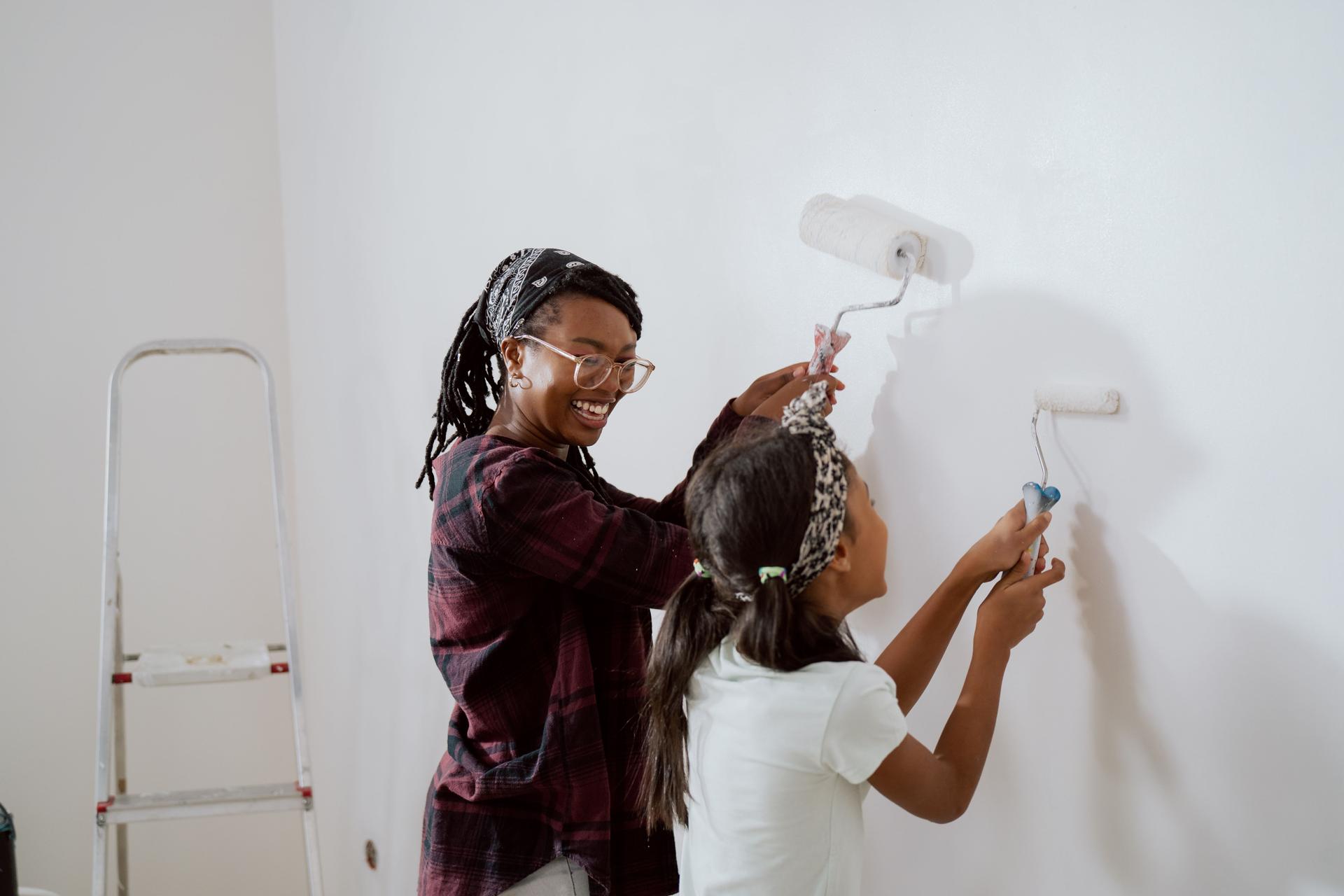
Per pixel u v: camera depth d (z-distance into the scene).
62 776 2.82
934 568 1.35
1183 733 1.11
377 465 2.54
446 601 1.40
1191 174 1.06
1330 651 1.00
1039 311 1.20
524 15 1.96
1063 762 1.23
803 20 1.44
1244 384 1.03
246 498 2.99
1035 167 1.19
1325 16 0.96
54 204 2.77
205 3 2.89
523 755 1.39
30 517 2.77
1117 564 1.15
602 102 1.81
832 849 1.06
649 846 1.42
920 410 1.35
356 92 2.55
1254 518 1.04
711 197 1.62
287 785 2.35
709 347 1.66
